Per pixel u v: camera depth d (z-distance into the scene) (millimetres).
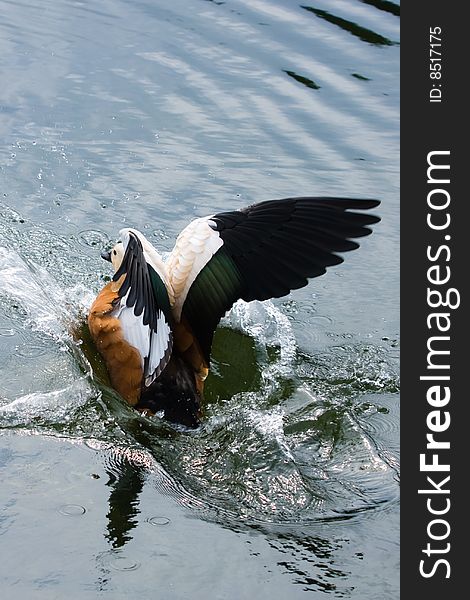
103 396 7891
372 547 6434
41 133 12641
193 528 6496
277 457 7336
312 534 6523
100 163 12102
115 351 7902
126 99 13641
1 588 5797
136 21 16109
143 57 14883
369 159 12562
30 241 10453
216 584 5977
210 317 7578
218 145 12711
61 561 6062
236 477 7113
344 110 13734
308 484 7070
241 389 8320
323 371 8688
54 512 6520
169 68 14602
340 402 8188
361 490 7043
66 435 7430
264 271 7262
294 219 7203
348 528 6621
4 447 7211
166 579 5984
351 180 12078
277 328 9344
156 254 7598
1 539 6203
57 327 8734
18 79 13938
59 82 13945
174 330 7785
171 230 10914
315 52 15297
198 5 16828
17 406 7695
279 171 12203
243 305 9555
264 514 6730
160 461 7227
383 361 8891
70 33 15523
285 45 15477
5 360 8258
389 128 13320
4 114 12992
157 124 13078
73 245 10492
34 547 6164
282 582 6039
